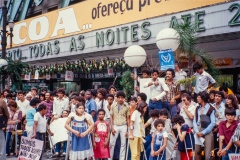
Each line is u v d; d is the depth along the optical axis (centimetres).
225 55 1339
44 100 1225
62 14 1814
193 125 766
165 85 866
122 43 1391
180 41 951
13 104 1034
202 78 892
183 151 735
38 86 2483
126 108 875
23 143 838
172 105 869
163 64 921
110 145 882
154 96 883
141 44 1312
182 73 971
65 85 2458
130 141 812
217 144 755
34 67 2017
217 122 750
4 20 1727
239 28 991
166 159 737
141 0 1397
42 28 1941
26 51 1995
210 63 1018
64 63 1923
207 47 1349
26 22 2073
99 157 844
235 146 643
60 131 993
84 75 2255
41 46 1872
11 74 1752
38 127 858
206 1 1131
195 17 1102
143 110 823
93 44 1541
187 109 797
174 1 1252
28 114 914
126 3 1469
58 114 1105
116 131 870
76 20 1725
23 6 2350
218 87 1034
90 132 815
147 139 846
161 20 1235
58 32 1828
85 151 798
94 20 1630
